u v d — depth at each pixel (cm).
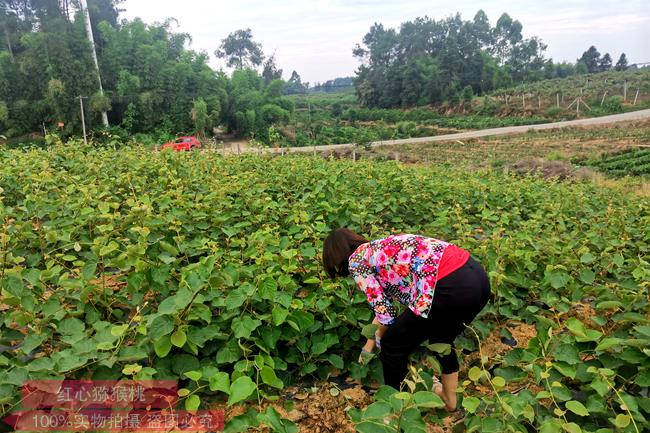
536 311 413
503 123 6912
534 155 4172
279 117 5541
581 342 312
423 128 7075
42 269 440
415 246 304
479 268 307
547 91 7756
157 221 445
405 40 10381
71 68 4391
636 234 626
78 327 308
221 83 5388
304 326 348
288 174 742
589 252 504
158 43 5184
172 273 386
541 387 329
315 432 318
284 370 360
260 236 423
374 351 372
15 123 4325
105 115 4553
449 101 8331
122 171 722
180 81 5009
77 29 4553
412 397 234
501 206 761
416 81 8738
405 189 711
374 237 511
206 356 346
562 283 414
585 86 7650
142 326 283
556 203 784
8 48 4850
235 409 322
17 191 621
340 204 585
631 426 249
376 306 310
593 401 268
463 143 5200
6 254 361
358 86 9912
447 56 9131
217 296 347
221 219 507
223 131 5816
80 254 446
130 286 347
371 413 238
